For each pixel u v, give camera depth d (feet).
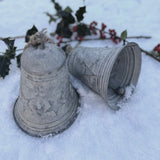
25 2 9.11
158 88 6.16
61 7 8.40
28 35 6.30
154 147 4.98
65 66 4.60
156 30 7.89
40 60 4.17
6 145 4.97
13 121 5.42
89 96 5.82
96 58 5.15
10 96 5.92
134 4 8.95
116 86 5.92
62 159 4.75
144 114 5.56
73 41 7.50
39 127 5.01
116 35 7.67
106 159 4.76
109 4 8.96
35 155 4.81
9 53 6.25
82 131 5.19
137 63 5.52
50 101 4.65
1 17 8.35
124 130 5.24
